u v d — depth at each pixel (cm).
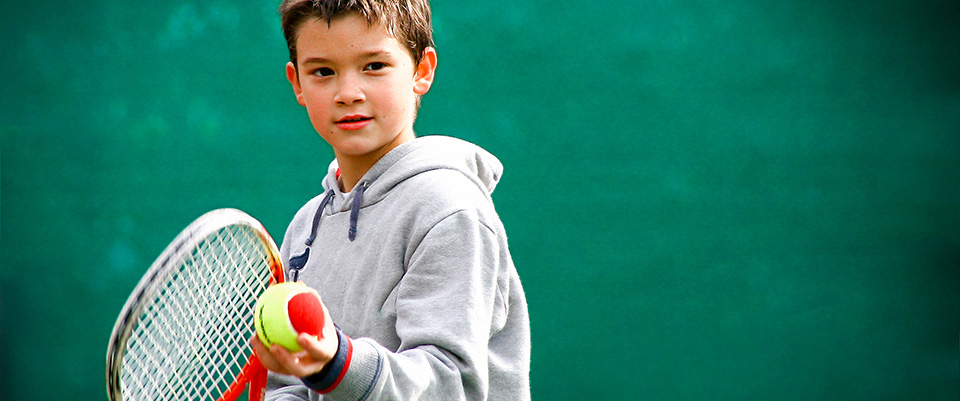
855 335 959
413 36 424
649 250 973
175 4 1016
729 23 971
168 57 1015
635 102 977
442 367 354
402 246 393
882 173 962
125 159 1012
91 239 1010
